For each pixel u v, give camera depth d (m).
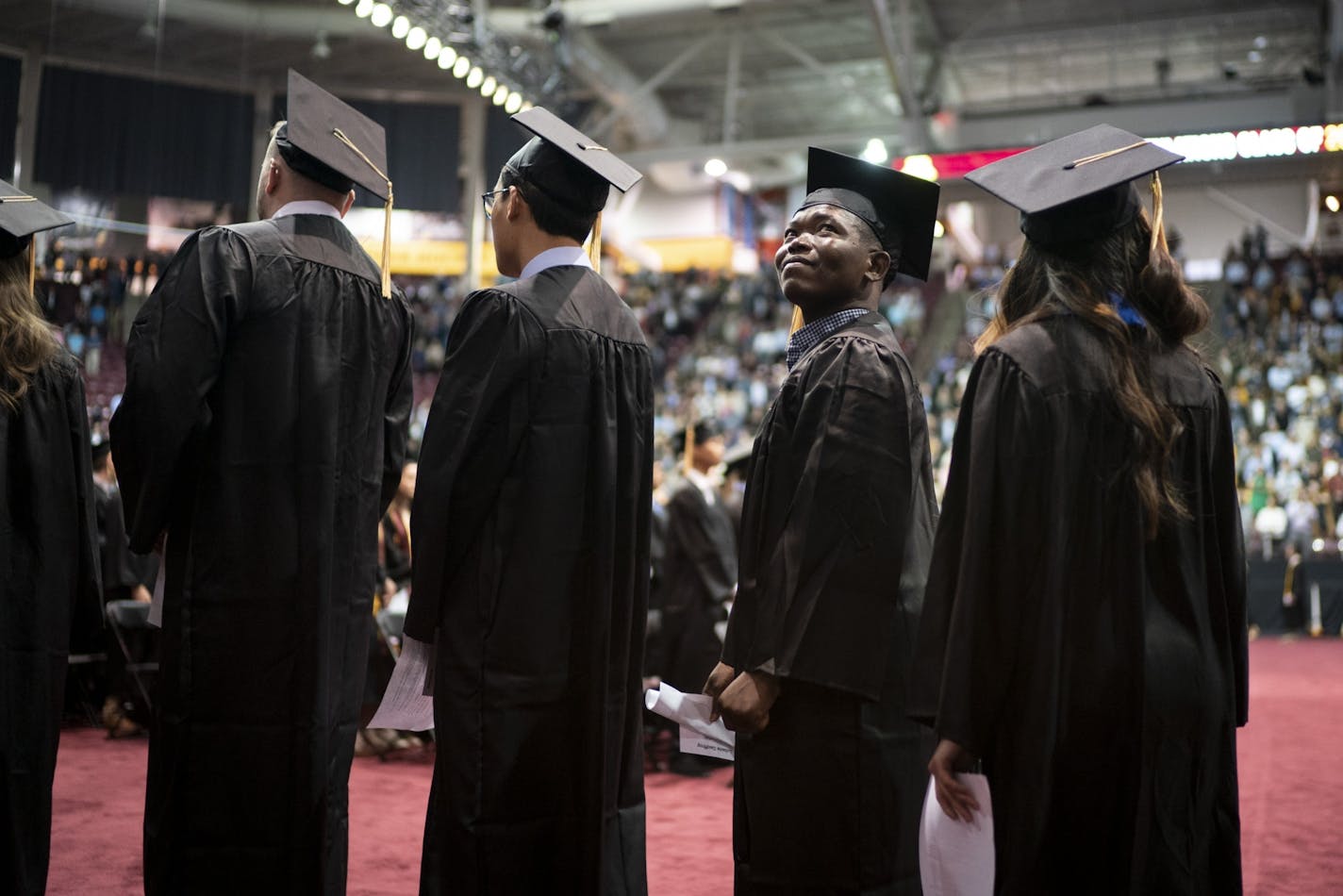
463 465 2.43
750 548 2.41
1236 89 20.34
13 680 2.59
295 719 2.45
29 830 2.60
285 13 13.39
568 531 2.48
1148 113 19.44
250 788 2.42
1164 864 1.81
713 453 6.30
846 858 2.23
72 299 8.99
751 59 23.33
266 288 2.52
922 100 19.47
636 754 2.62
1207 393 2.03
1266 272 23.28
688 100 25.94
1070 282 1.99
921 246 2.64
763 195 35.22
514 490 2.45
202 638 2.45
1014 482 1.87
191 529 2.48
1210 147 12.68
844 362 2.33
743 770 2.36
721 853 4.13
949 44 22.58
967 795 1.85
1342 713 7.92
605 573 2.52
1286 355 20.88
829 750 2.25
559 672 2.45
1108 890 1.81
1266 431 18.86
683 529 6.19
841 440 2.27
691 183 32.09
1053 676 1.81
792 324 2.64
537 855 2.42
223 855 2.41
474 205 17.53
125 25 9.02
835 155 2.58
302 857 2.43
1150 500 1.86
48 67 8.40
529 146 2.68
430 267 25.03
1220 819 1.93
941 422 18.73
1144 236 2.07
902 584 2.31
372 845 4.04
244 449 2.48
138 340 2.44
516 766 2.39
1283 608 15.15
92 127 9.06
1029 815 1.79
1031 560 1.86
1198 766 1.86
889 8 20.38
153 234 9.85
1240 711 2.11
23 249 2.73
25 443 2.65
